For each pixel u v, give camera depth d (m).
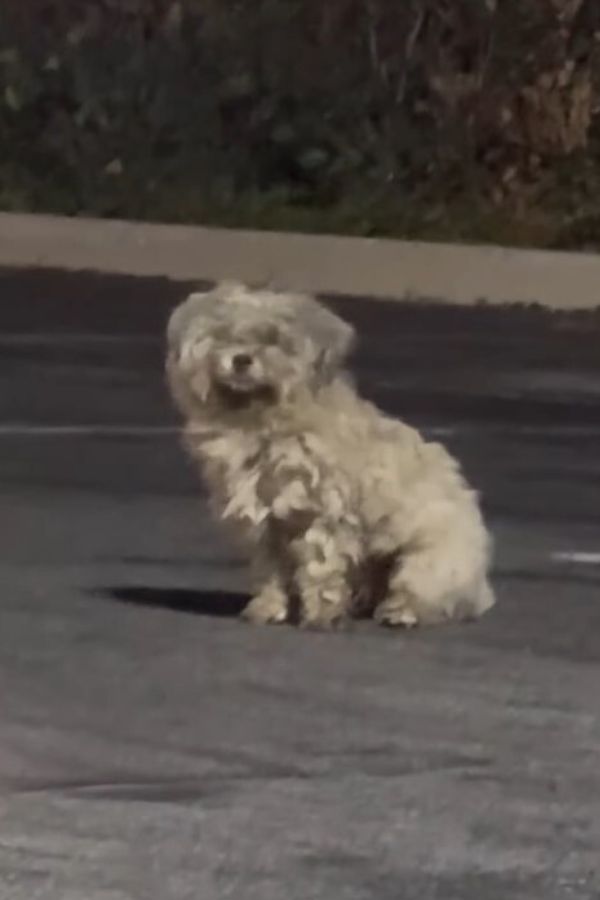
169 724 11.21
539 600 14.41
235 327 12.80
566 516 17.67
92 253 35.66
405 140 39.62
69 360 25.81
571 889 8.95
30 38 42.38
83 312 30.22
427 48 40.62
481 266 33.34
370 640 13.08
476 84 39.94
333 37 41.38
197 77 41.44
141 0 42.34
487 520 17.42
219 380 12.76
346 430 12.98
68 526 16.55
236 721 11.30
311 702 11.70
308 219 37.88
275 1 41.91
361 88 40.59
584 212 37.41
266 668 12.37
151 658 12.55
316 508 12.95
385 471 13.08
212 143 40.44
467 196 38.56
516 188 38.88
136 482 18.42
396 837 9.53
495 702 11.80
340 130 39.97
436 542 13.26
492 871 9.14
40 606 13.88
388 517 13.15
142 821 9.65
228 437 12.98
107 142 40.41
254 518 13.03
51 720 11.24
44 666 12.33
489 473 19.58
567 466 20.06
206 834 9.50
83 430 21.03
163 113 40.88
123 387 23.84
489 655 12.83
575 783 10.38
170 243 35.34
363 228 37.38
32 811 9.77
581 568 15.59
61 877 8.93
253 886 8.88
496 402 23.62
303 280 34.09
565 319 31.02
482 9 40.28
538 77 39.75
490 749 10.91
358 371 25.48
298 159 39.59
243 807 9.89
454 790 10.23
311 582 13.20
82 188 39.38
